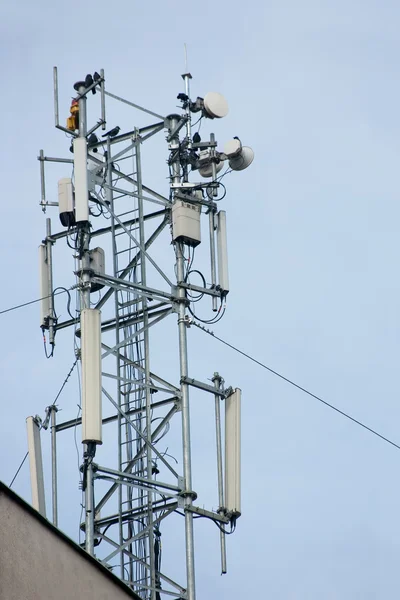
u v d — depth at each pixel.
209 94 104.69
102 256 101.00
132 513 95.12
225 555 95.19
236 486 96.44
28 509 69.56
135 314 99.62
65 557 71.56
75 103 103.12
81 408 94.19
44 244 102.75
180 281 99.94
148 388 97.12
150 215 102.62
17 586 67.56
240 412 98.19
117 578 74.81
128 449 97.12
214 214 102.62
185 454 95.50
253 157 104.69
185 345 98.38
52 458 97.12
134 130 103.69
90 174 101.88
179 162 103.69
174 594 92.81
